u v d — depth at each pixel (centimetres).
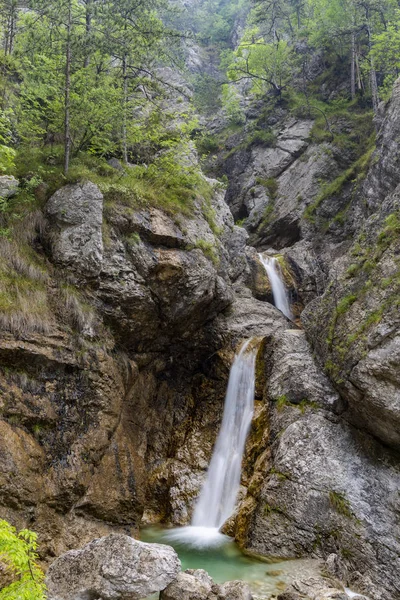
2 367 965
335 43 3262
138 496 1162
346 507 973
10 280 1068
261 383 1408
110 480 1101
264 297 2103
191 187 1681
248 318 1741
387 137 1906
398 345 982
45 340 1036
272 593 805
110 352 1208
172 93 2203
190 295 1398
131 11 1770
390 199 1291
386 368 989
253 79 3534
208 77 4147
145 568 698
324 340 1273
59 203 1233
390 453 1078
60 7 1419
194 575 772
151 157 1825
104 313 1210
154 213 1390
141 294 1270
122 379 1231
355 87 3095
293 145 2984
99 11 1573
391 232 1169
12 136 1470
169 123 1939
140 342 1371
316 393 1216
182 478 1288
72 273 1176
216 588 723
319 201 2597
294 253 2391
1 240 1122
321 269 2300
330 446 1100
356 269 1247
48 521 937
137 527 1128
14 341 982
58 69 1455
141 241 1310
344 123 2883
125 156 1639
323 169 2745
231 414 1430
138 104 1688
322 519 980
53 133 1534
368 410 1048
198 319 1527
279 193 2870
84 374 1098
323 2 3397
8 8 1681
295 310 2216
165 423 1471
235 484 1230
